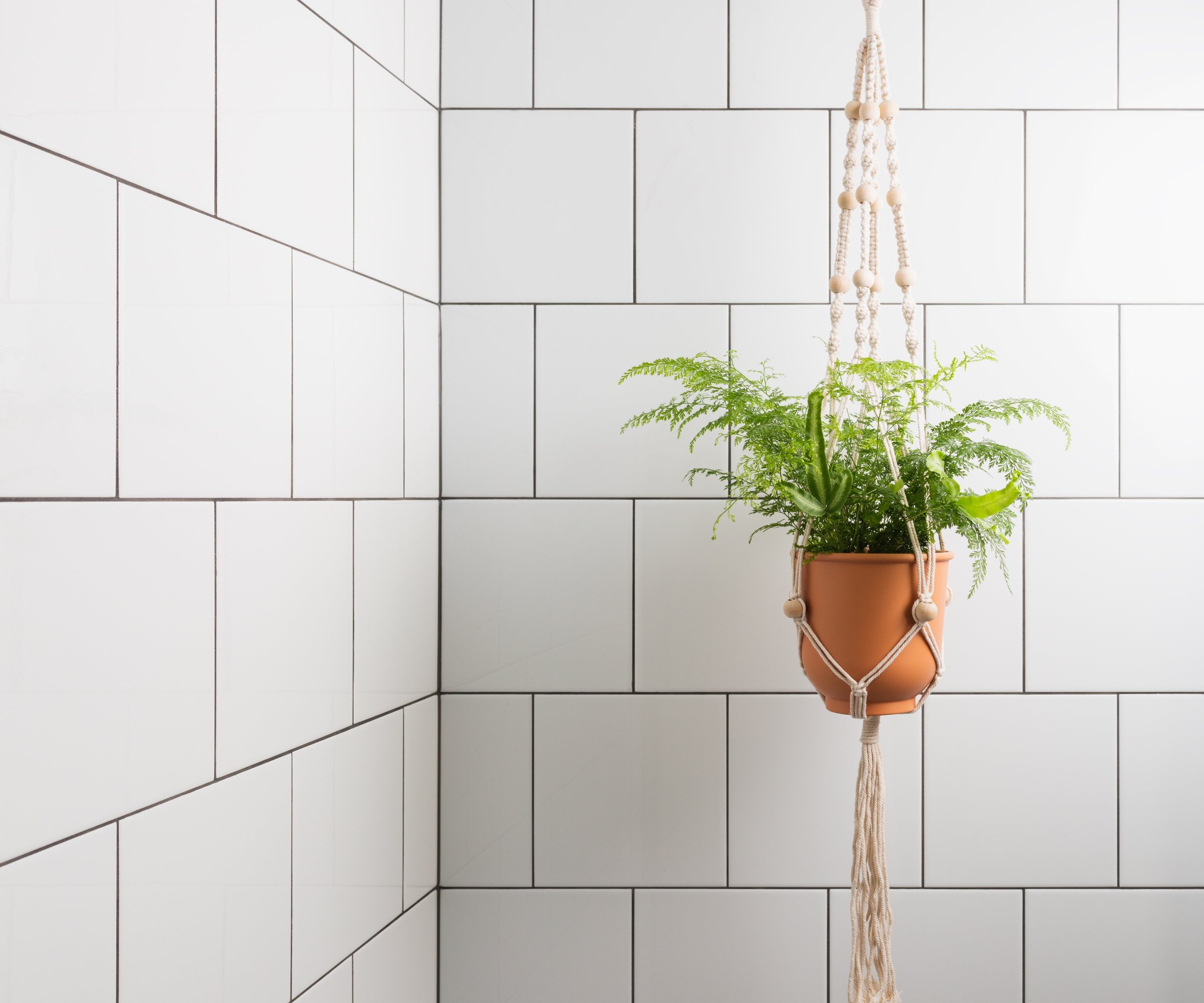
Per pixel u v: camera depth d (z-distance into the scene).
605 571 1.12
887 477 0.85
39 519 0.53
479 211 1.12
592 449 1.12
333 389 0.87
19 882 0.52
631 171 1.12
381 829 0.97
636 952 1.11
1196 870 1.09
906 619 0.82
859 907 0.89
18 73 0.51
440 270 1.12
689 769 1.11
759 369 1.11
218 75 0.69
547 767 1.12
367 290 0.93
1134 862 1.09
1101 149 1.10
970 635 1.10
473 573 1.12
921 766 1.10
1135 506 1.09
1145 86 1.09
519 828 1.12
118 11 0.59
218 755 0.69
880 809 0.89
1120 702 1.10
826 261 1.11
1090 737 1.10
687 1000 1.11
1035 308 1.10
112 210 0.58
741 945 1.10
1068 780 1.10
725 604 1.11
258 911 0.74
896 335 1.10
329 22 0.85
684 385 1.09
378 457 0.96
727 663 1.11
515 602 1.12
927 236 1.10
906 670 0.83
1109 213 1.10
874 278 0.91
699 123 1.11
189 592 0.66
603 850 1.11
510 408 1.12
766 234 1.11
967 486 1.10
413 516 1.05
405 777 1.03
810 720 1.11
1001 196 1.10
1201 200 1.09
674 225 1.11
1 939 0.50
